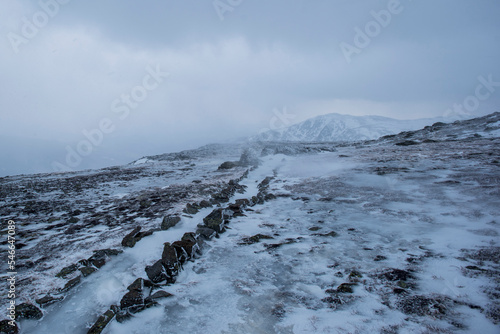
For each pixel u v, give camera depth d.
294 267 9.30
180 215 14.98
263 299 7.45
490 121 45.09
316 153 47.34
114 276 8.91
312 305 7.13
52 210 19.25
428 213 14.23
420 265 8.92
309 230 13.08
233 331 6.19
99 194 25.09
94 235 13.16
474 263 8.74
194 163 50.47
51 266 9.82
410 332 5.86
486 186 17.19
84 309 7.27
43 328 6.59
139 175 37.16
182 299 7.53
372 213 15.04
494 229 11.33
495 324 5.92
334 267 9.20
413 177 21.91
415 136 51.09
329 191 20.70
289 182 25.86
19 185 30.64
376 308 6.82
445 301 6.86
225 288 8.05
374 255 9.95
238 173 33.62
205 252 10.70
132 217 16.11
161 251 10.73
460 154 28.02
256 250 10.82
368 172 25.53
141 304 7.20
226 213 15.00
